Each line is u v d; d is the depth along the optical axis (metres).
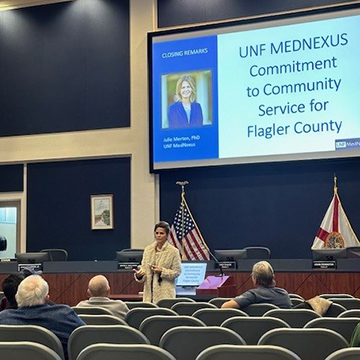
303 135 10.77
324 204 10.86
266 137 11.00
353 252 8.45
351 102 10.52
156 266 6.52
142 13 12.31
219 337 3.28
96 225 12.34
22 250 12.84
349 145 10.48
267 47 11.09
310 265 8.44
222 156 11.26
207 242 11.58
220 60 11.38
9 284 4.25
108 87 12.45
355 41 10.54
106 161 12.44
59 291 9.03
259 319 3.71
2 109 13.11
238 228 11.41
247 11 11.62
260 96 11.08
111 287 8.77
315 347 3.19
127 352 2.74
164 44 11.80
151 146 11.78
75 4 12.87
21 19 13.16
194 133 11.48
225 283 7.00
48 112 12.82
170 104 11.69
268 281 4.88
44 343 3.37
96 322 4.00
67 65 12.80
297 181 11.09
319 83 10.72
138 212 11.96
